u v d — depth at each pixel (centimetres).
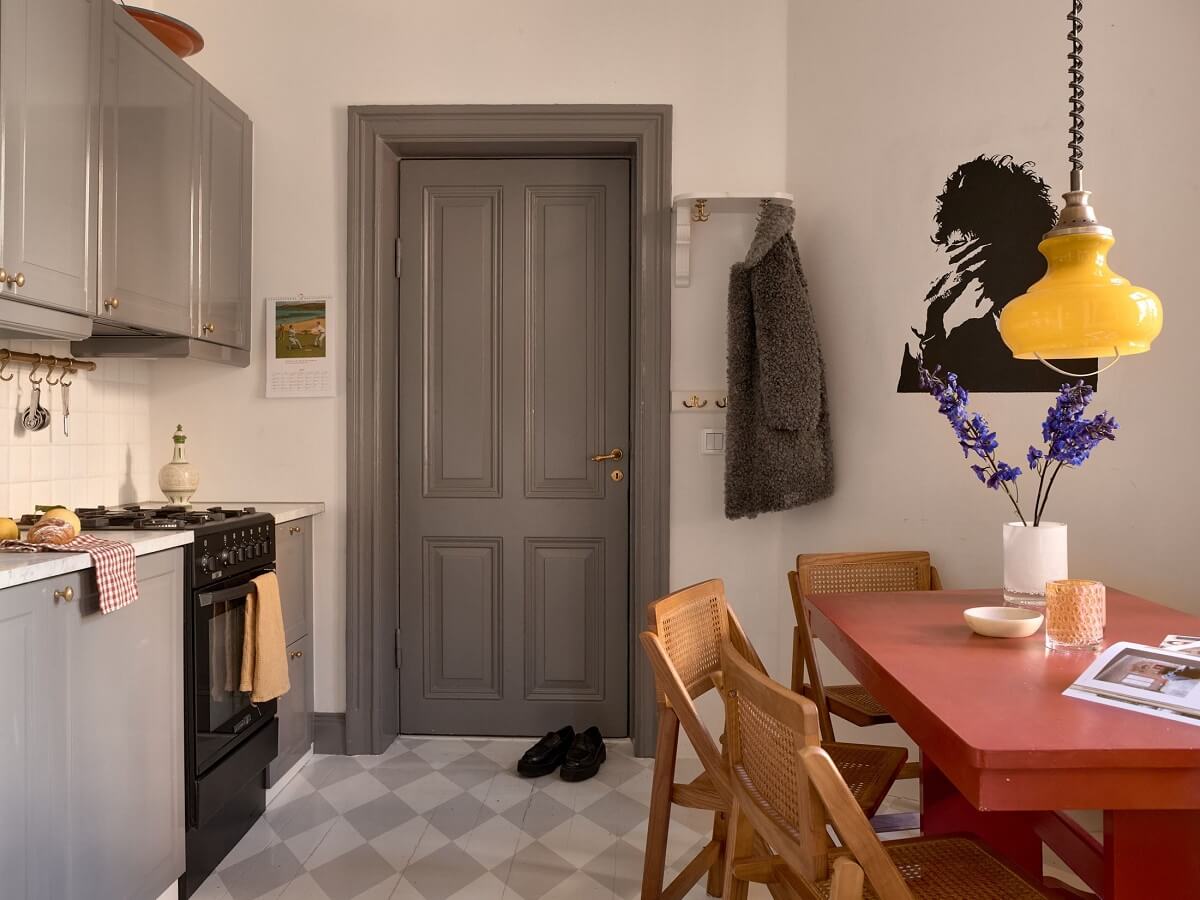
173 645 215
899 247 279
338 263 320
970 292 263
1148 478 234
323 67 319
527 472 336
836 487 298
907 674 149
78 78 214
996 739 117
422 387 336
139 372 314
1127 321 150
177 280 264
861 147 290
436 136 316
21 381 252
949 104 269
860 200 290
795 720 118
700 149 315
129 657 197
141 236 244
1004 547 194
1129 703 132
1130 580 237
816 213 304
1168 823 122
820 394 290
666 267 313
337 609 320
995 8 260
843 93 296
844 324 295
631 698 331
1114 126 239
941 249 270
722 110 315
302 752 306
